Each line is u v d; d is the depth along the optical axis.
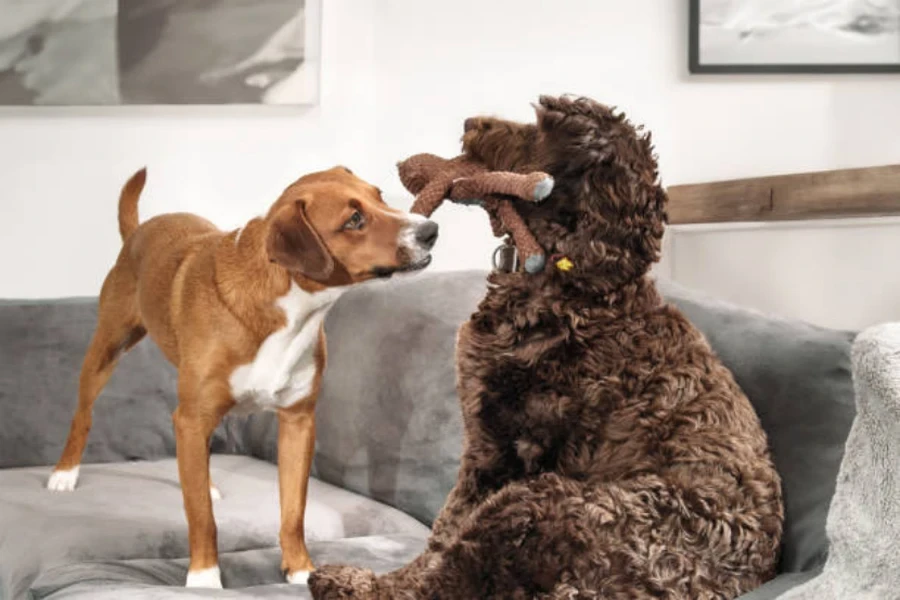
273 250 1.93
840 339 1.91
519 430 1.76
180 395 2.16
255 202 3.55
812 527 1.72
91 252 3.49
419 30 3.55
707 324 2.07
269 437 3.08
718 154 3.53
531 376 1.75
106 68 3.41
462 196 1.84
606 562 1.49
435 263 3.44
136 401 3.16
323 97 3.55
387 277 2.00
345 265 2.00
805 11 3.47
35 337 3.12
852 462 1.51
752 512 1.61
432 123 3.57
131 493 2.69
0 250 3.44
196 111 3.51
